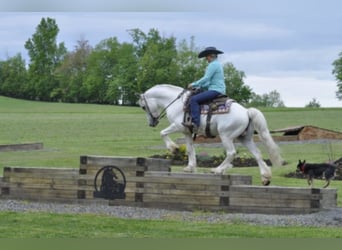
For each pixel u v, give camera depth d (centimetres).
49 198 1313
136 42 10412
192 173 1245
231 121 1271
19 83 11475
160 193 1256
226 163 1287
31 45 11794
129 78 10000
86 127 4356
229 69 7788
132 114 6097
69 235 982
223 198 1225
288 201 1198
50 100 11262
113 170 1280
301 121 5038
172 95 1346
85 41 11719
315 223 1109
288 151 2503
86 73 11138
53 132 3966
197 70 8788
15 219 1099
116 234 996
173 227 1058
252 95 8344
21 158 2286
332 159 2144
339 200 1362
